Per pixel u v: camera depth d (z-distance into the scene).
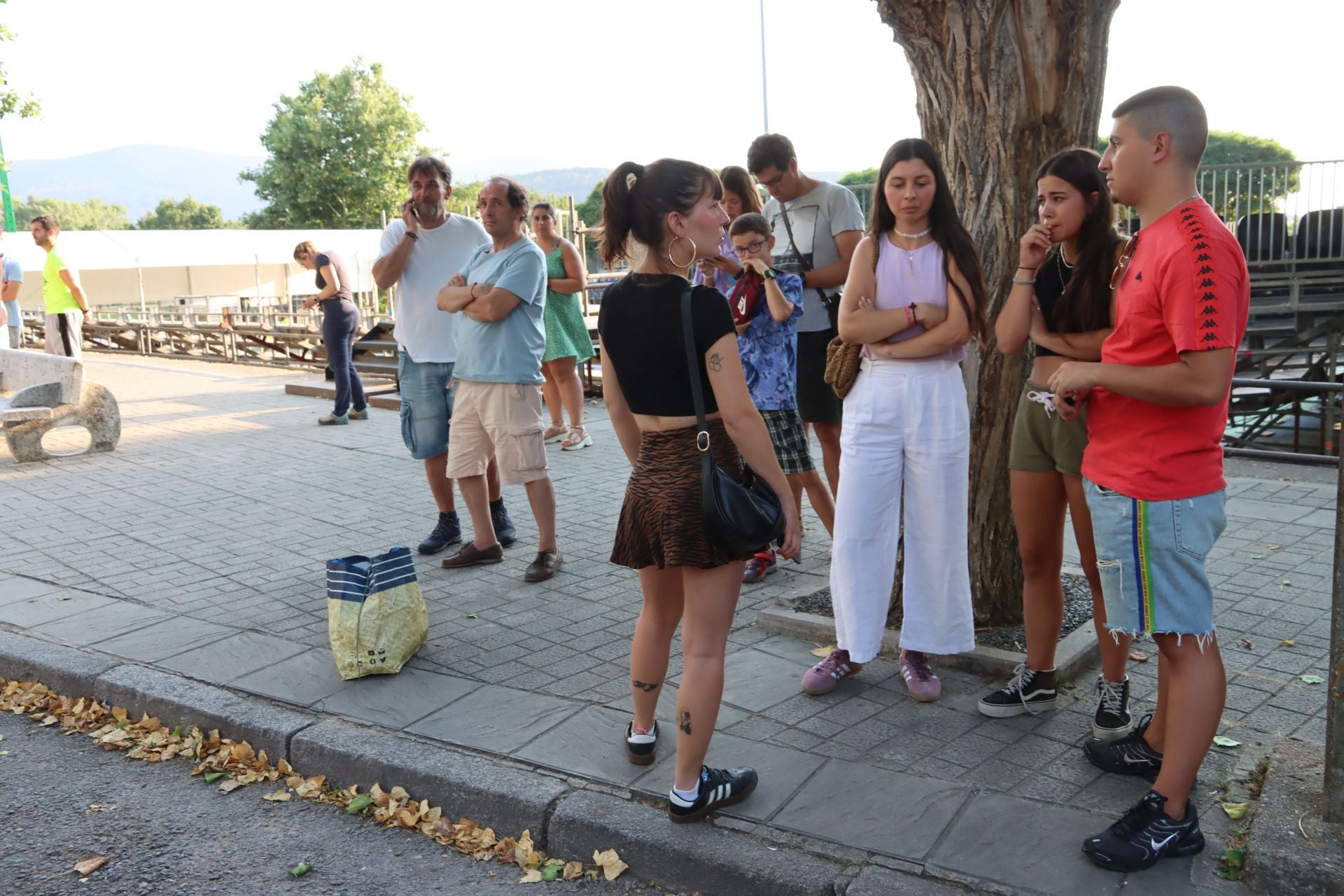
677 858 3.04
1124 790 3.24
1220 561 5.50
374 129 70.50
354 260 38.78
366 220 70.88
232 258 36.69
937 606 3.85
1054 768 3.39
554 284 8.61
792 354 5.16
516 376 5.36
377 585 4.30
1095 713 3.75
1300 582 5.14
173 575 5.79
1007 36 3.98
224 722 3.99
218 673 4.38
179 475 8.41
